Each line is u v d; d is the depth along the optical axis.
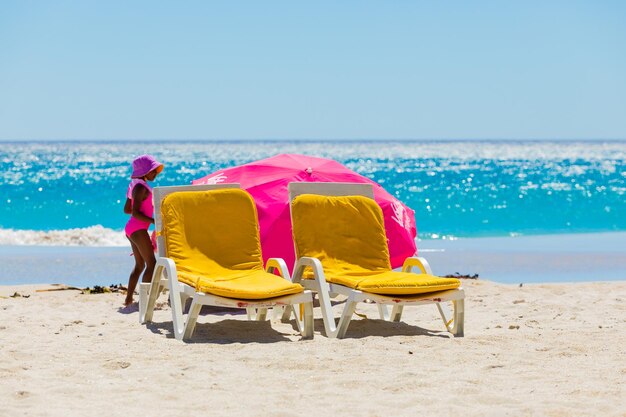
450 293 7.07
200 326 7.54
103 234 18.12
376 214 8.12
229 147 136.62
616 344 6.65
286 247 9.34
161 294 9.67
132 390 5.23
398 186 34.31
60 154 84.94
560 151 110.31
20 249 16.17
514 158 79.00
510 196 29.17
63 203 26.33
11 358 6.11
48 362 6.00
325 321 7.14
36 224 22.83
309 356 6.17
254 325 7.71
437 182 37.44
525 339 6.88
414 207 26.20
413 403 4.93
